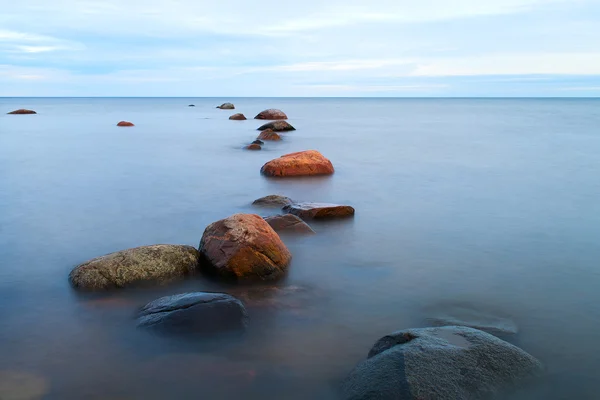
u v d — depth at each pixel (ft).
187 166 63.87
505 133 115.34
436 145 90.22
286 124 120.47
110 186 50.52
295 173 56.95
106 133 110.52
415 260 28.66
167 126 130.62
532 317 21.50
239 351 18.72
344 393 15.90
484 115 203.31
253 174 57.93
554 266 27.76
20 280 25.43
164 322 19.89
